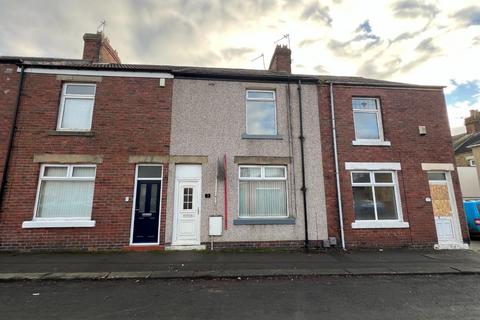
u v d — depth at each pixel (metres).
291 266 7.30
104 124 9.48
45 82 9.59
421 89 11.17
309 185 9.90
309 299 5.17
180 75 10.21
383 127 10.76
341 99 10.77
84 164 9.21
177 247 8.93
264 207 9.78
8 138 8.99
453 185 10.45
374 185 10.25
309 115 10.53
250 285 5.98
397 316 4.43
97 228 8.78
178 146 9.66
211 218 9.24
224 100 10.27
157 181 9.45
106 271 6.64
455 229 10.16
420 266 7.43
